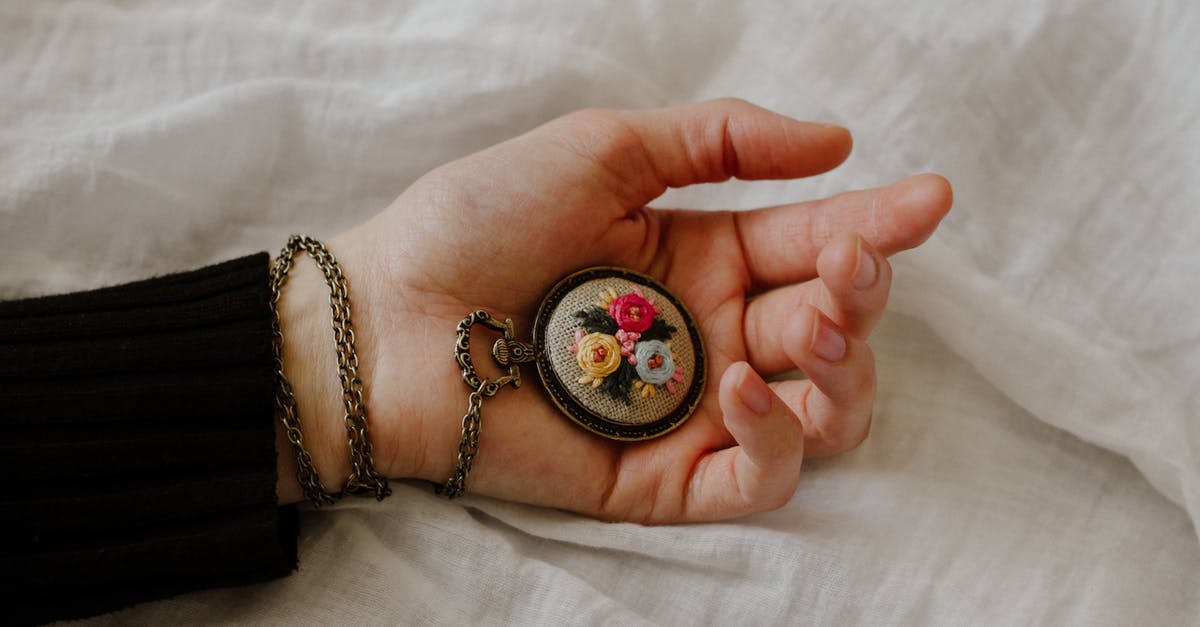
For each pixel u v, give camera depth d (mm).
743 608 365
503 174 379
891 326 416
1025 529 381
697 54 450
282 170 431
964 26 433
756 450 338
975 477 389
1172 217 414
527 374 378
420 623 358
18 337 354
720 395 331
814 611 362
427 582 366
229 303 365
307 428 368
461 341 367
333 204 436
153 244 421
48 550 342
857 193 379
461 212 377
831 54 438
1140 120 425
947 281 403
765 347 389
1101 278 413
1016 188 425
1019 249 418
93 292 370
